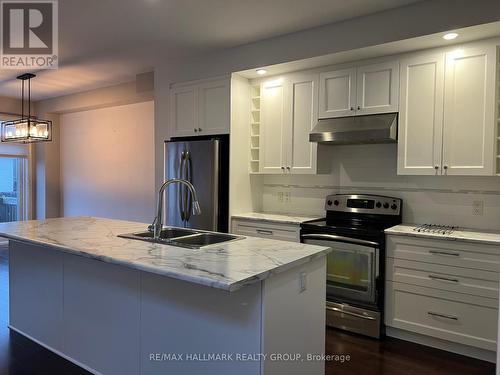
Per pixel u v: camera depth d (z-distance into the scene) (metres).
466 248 2.58
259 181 4.21
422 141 2.96
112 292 2.23
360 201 3.50
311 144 3.55
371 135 3.03
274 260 1.78
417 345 2.83
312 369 1.99
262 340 1.63
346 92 3.32
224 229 3.80
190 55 3.96
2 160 6.29
